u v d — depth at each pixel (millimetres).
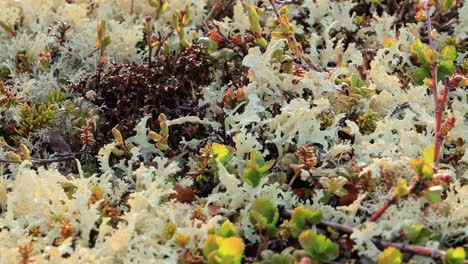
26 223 463
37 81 545
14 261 434
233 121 502
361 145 490
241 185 479
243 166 484
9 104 529
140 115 525
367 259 438
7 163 508
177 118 522
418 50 522
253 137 486
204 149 477
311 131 500
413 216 447
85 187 462
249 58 512
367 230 437
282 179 475
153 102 524
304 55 536
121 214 471
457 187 456
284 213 462
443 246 444
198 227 454
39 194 461
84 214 452
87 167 507
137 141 503
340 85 518
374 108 520
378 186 464
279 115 496
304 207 451
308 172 469
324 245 436
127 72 530
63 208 459
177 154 506
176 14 533
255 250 454
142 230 450
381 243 439
